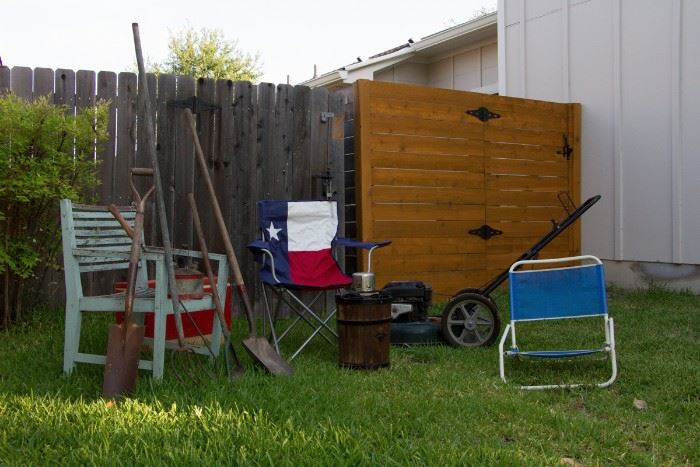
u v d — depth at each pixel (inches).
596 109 304.5
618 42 295.3
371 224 237.6
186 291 155.6
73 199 177.9
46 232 184.5
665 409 131.9
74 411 115.9
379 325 158.4
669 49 277.4
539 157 288.0
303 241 182.7
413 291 192.4
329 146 232.8
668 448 112.4
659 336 194.9
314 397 128.6
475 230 265.7
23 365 148.6
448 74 467.8
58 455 98.7
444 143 257.0
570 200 283.1
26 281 191.2
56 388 131.8
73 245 141.4
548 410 127.8
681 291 273.0
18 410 116.6
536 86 333.4
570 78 315.9
